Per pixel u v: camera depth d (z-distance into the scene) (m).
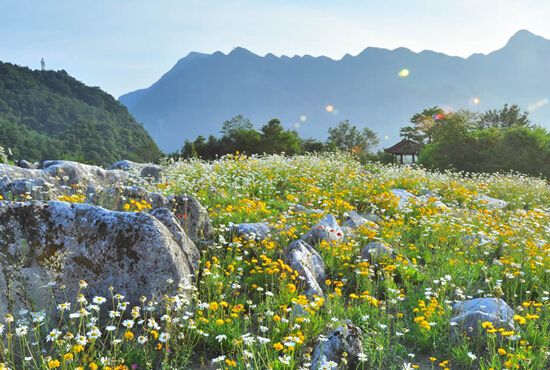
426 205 13.01
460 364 5.40
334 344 4.94
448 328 6.07
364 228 9.64
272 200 12.58
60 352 4.44
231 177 15.12
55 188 9.81
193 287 5.95
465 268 8.36
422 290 7.36
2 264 5.15
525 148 33.94
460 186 17.59
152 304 5.32
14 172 10.11
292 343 4.59
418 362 5.45
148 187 11.95
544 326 5.88
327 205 11.54
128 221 5.79
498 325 5.88
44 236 5.48
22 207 5.50
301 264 7.20
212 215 9.91
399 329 6.09
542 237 10.58
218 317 5.82
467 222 11.49
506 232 10.03
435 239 10.16
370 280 7.50
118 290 5.58
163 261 5.71
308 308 5.89
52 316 5.27
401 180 17.64
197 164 17.41
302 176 16.17
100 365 4.53
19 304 5.11
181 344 5.29
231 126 66.50
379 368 5.06
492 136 37.12
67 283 5.46
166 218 6.73
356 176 16.38
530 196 17.91
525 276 7.95
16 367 4.60
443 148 37.50
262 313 5.98
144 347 4.95
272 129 61.12
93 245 5.64
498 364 5.09
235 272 7.41
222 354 5.20
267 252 8.02
